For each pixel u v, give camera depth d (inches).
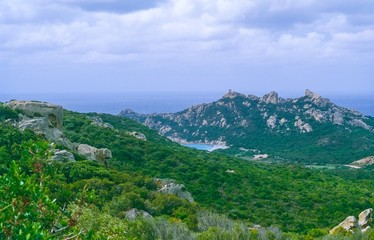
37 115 2783.0
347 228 2306.8
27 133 2287.2
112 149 3366.1
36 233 322.3
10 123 2476.6
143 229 1413.6
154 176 3031.5
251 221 2511.1
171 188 2421.3
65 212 418.3
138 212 1840.6
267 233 1736.0
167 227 1467.8
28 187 379.2
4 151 1983.3
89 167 2285.9
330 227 2559.1
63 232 406.9
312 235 2159.2
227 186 3208.7
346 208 3009.4
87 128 3747.5
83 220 751.1
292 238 1898.4
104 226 795.4
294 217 2736.2
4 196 367.2
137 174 2662.4
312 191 3449.8
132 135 4077.3
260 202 2952.8
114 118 5841.5
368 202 3221.0
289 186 3526.1
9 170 377.4
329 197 3292.3
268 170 4466.0
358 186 4173.2
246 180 3449.8
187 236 1450.5
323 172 5157.5
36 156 417.7
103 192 1972.2
